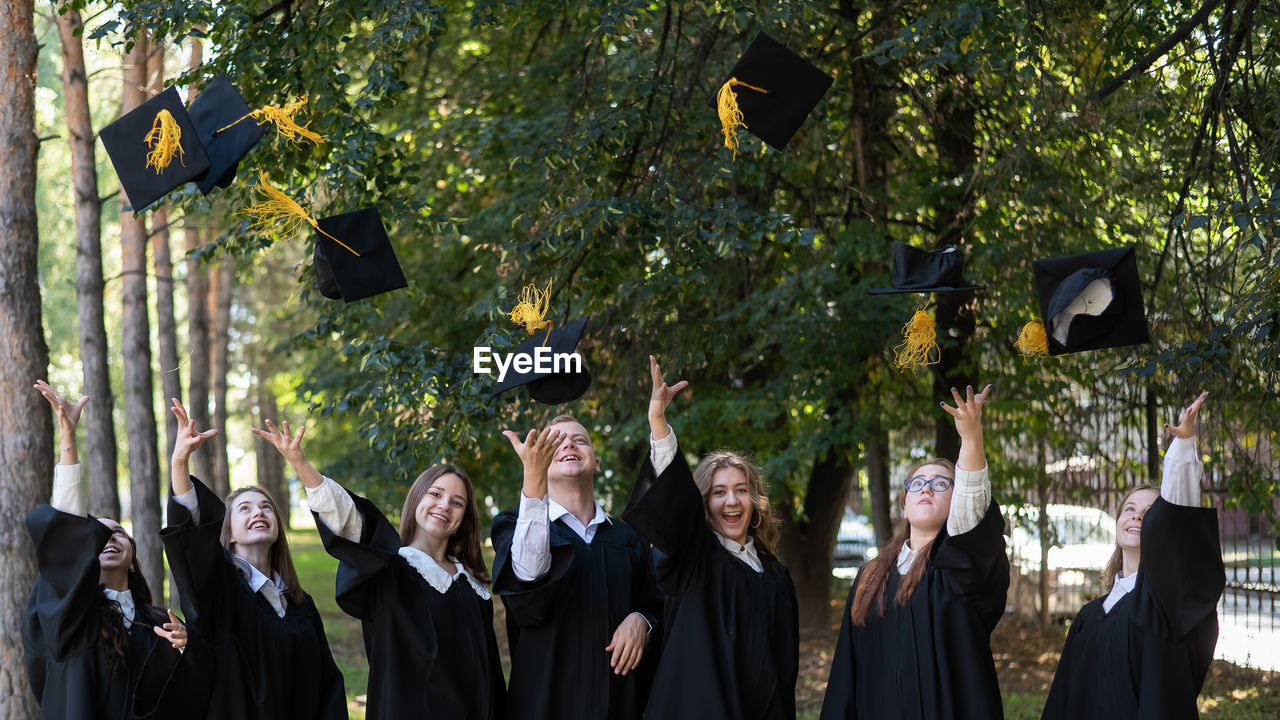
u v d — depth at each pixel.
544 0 7.99
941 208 8.87
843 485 11.83
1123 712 4.12
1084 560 12.40
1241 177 6.30
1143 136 7.73
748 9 7.02
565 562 4.16
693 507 4.11
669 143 7.78
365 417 8.83
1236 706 8.44
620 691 4.36
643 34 8.52
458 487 4.43
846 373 9.17
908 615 4.16
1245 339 5.86
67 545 4.00
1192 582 3.93
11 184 7.05
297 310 12.60
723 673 4.18
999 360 9.14
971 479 3.97
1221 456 7.80
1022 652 10.85
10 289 7.00
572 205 7.23
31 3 7.20
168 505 4.01
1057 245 7.76
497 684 4.39
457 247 11.06
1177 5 7.51
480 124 9.69
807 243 6.88
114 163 3.98
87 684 4.01
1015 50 6.80
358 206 7.22
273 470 26.75
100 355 9.16
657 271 7.60
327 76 6.96
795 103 4.43
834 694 4.36
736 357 10.30
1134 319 4.00
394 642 4.13
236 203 7.35
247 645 4.25
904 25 7.91
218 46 7.23
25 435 6.98
